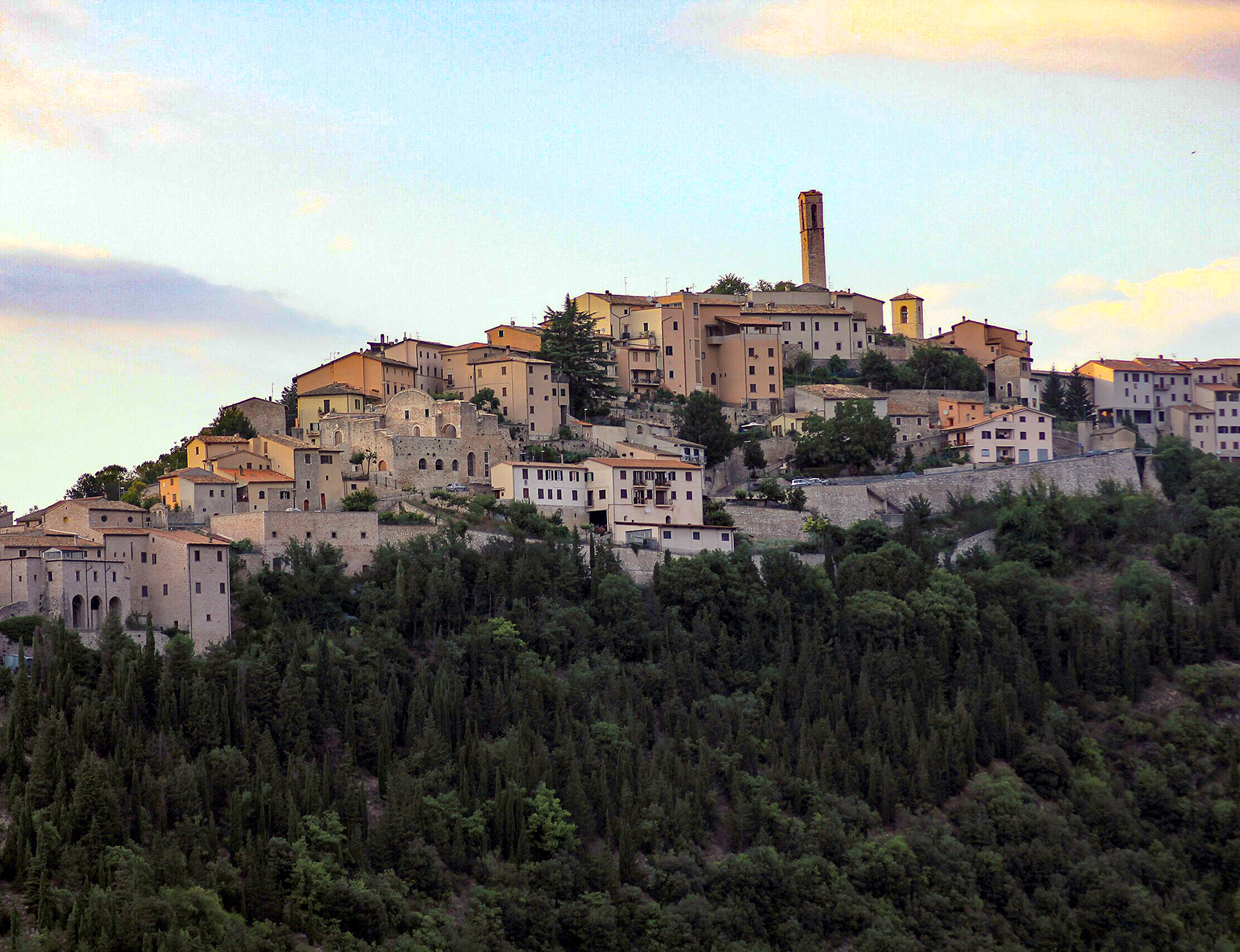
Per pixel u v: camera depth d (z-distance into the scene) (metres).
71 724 159.62
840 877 179.12
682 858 173.12
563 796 175.25
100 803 150.75
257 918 150.12
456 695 184.62
